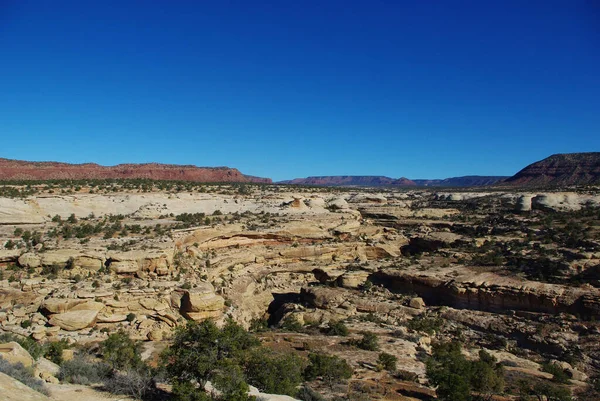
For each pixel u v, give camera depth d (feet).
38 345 98.22
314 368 107.65
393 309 191.62
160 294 155.74
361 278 225.76
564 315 168.66
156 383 81.35
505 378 123.95
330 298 203.41
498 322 172.96
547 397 106.83
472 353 147.95
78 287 147.13
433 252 257.96
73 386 71.15
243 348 83.15
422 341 154.10
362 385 104.94
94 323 137.59
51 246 171.53
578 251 207.51
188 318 154.92
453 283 197.06
